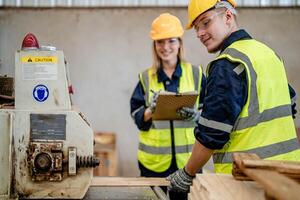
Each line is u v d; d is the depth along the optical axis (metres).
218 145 1.09
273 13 3.46
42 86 1.12
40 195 1.10
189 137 2.01
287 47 3.47
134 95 2.16
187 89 2.05
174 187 1.25
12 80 1.30
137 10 3.49
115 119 3.60
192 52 3.50
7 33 3.41
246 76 1.08
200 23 1.25
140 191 1.25
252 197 0.75
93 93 3.57
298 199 0.50
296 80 3.48
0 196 1.07
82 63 3.53
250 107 1.10
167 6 3.47
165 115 1.90
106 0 3.48
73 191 1.11
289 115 1.17
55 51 1.13
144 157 2.08
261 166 0.74
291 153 1.13
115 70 3.55
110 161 3.33
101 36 3.51
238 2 3.45
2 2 3.42
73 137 1.10
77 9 3.48
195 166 1.19
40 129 1.09
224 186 0.81
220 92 1.08
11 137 1.08
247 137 1.12
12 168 1.08
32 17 3.44
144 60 3.54
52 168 1.08
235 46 1.16
